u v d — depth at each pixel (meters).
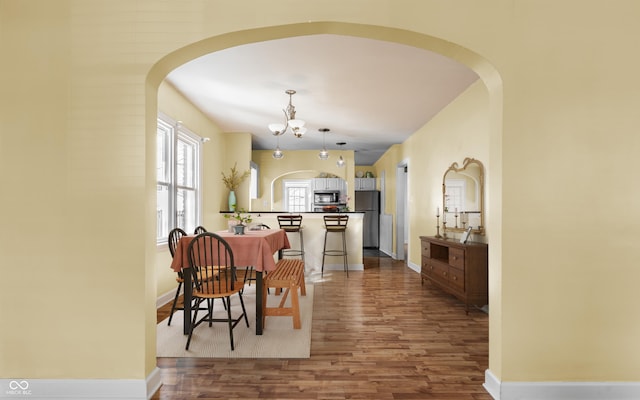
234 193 6.84
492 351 2.27
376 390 2.24
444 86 4.39
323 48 3.33
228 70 3.87
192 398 2.14
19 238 2.15
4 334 2.14
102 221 2.16
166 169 4.54
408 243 7.14
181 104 4.77
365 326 3.46
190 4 2.16
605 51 2.18
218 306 4.11
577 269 2.17
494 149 2.28
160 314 3.82
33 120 2.16
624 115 2.18
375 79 4.13
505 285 2.17
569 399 2.16
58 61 2.17
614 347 2.17
